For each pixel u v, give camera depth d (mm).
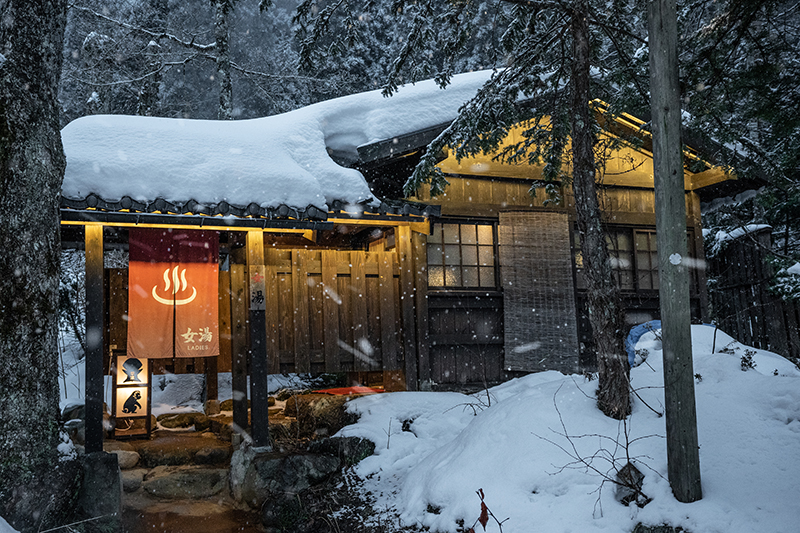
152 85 17781
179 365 9523
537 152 9031
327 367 8578
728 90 5828
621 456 4898
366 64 21875
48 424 5520
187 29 20250
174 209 6867
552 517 4605
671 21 4566
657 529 4219
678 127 4523
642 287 11516
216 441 8828
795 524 3855
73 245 8758
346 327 8820
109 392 10820
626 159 11633
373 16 21516
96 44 16781
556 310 10398
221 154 7879
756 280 12000
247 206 7242
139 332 7328
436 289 9805
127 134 7703
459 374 9883
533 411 5812
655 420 5250
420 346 9312
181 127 8367
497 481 5180
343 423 8188
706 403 5508
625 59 7418
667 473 4555
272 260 8539
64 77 17641
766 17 5363
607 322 5598
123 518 6699
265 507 6637
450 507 5207
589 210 5809
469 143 8086
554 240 10617
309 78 18047
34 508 5195
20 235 5465
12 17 5559
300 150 8547
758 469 4496
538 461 5180
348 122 9461
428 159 8047
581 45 6047
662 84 4535
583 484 4828
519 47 7422
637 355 7234
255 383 7562
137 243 7484
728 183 11781
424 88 9883
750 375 5918
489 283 10289
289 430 8477
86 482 5812
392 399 8398
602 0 7250
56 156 5895
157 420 10234
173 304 7516
